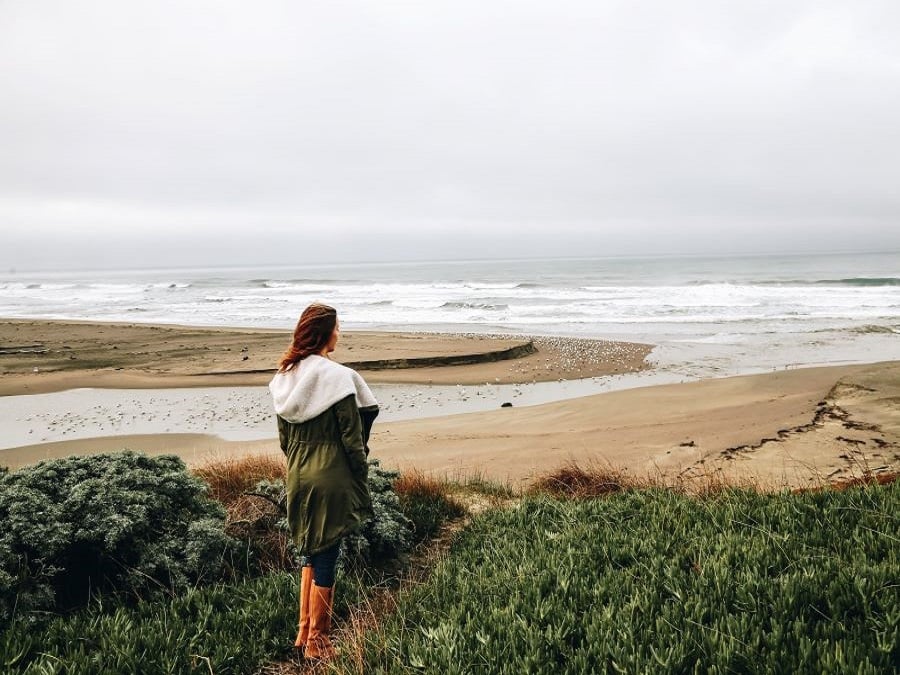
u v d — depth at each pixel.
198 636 3.60
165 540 4.47
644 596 3.40
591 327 31.78
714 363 20.66
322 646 3.49
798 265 93.75
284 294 62.28
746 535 4.21
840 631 2.81
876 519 4.07
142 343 27.31
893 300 38.91
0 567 3.70
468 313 40.06
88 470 4.75
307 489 3.37
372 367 21.23
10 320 38.88
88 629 3.62
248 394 17.84
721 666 2.65
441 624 3.26
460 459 10.84
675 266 103.38
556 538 4.71
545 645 3.04
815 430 10.57
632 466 9.59
